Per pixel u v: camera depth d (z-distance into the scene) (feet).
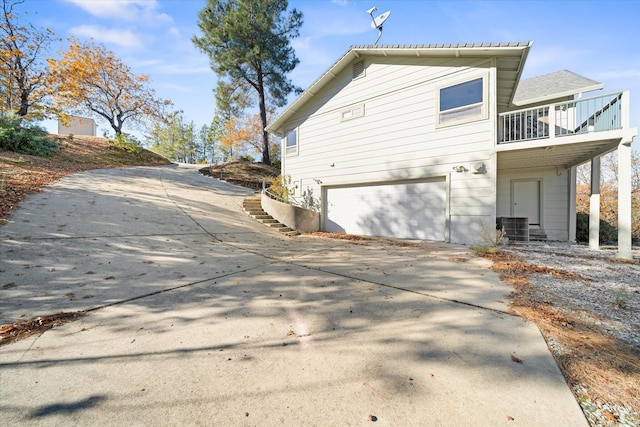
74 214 21.86
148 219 24.52
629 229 20.48
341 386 6.33
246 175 61.36
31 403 5.72
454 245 25.68
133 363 7.16
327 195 38.55
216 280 14.08
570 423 5.21
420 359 7.36
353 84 34.96
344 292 12.62
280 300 11.62
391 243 26.91
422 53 28.19
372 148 33.30
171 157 140.05
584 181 63.41
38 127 45.34
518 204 35.96
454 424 5.22
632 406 5.63
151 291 12.25
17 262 13.71
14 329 8.64
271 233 30.14
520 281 14.21
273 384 6.40
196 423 5.28
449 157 27.53
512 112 24.91
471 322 9.50
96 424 5.23
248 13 59.82
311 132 39.93
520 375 6.63
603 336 8.52
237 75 65.36
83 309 10.27
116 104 80.43
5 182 25.04
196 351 7.77
